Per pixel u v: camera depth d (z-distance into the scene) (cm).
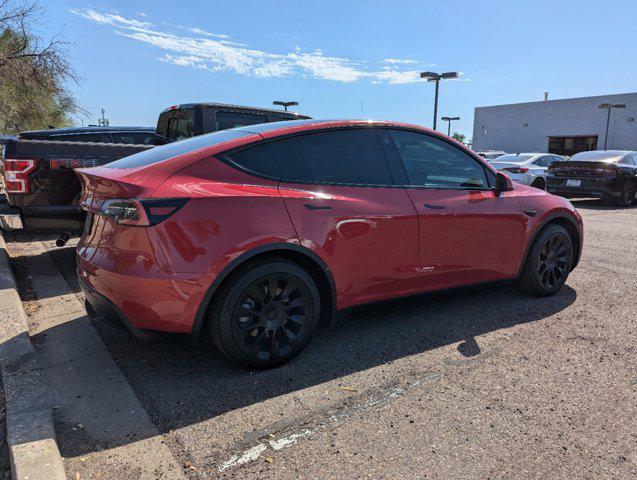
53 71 1581
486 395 294
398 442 248
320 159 343
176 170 296
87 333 378
